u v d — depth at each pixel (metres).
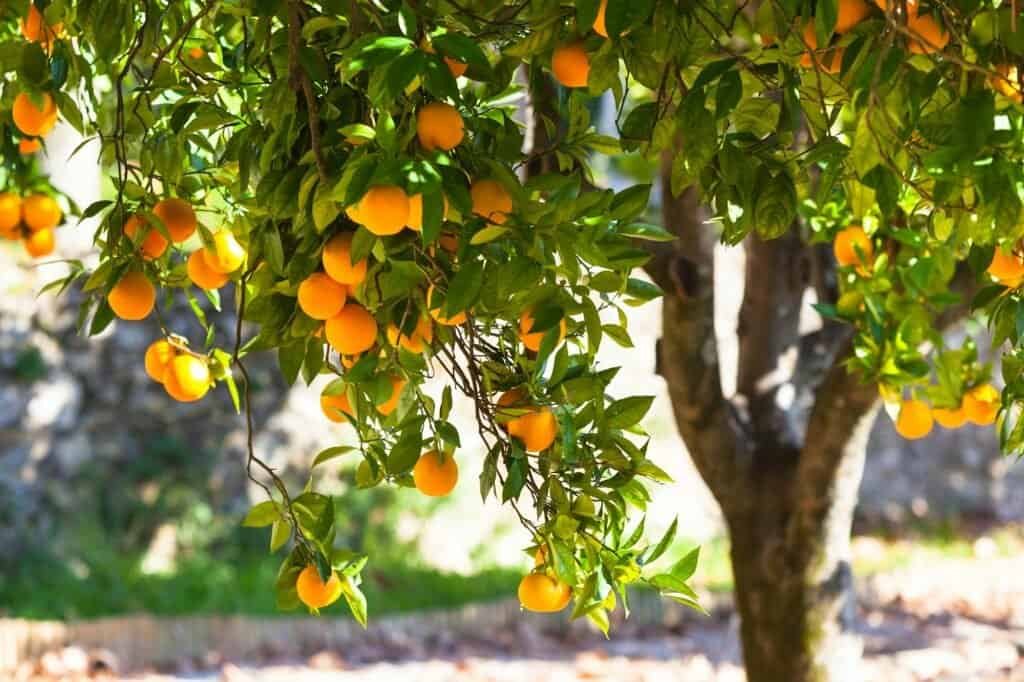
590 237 4.03
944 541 17.30
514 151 4.30
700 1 4.19
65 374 13.55
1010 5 4.03
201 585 13.15
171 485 14.07
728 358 16.25
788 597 6.43
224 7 4.54
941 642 12.45
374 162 3.89
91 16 4.53
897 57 3.90
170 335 4.59
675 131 4.33
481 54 3.90
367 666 11.44
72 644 11.09
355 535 14.66
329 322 4.15
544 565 4.40
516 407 4.27
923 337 5.42
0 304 13.29
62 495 13.44
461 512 15.30
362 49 3.86
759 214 4.31
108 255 4.48
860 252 5.40
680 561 4.41
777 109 4.42
